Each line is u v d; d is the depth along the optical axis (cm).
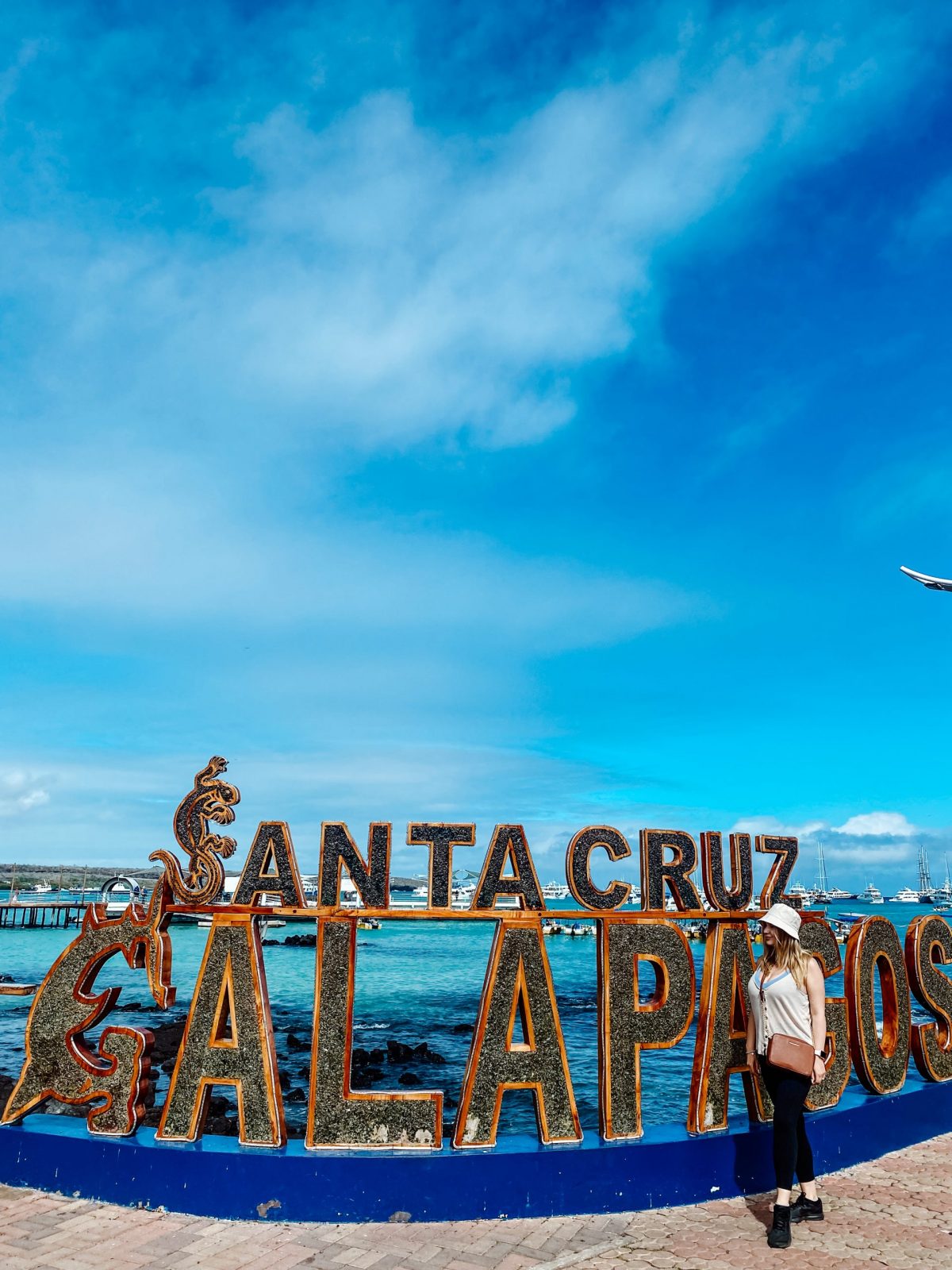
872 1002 895
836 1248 618
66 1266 573
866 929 904
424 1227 645
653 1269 580
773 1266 587
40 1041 743
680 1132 749
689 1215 679
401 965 5944
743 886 826
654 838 794
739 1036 788
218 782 744
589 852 764
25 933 8569
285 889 728
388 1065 2392
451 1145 704
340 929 715
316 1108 687
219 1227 639
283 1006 3650
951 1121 934
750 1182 732
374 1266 578
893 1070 897
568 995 4141
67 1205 676
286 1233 629
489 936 9412
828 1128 802
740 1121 796
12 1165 714
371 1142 688
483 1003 719
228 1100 1806
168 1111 707
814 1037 655
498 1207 666
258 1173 660
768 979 677
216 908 730
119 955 6144
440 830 741
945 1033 973
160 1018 3148
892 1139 856
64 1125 741
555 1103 713
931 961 962
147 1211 665
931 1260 599
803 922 859
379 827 738
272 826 740
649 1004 764
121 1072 717
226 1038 746
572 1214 675
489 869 745
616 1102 729
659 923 769
